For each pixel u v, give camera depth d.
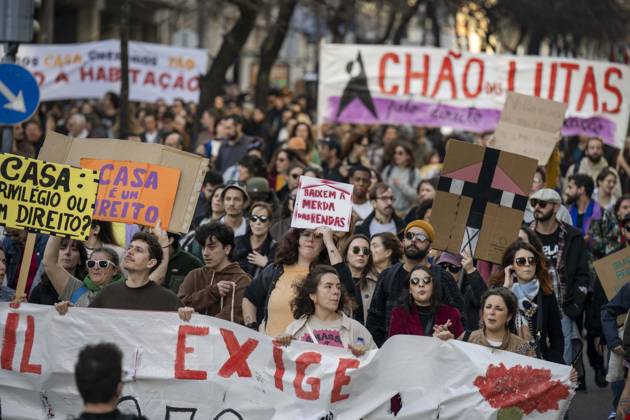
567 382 12.18
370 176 20.69
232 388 12.41
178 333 12.43
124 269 14.23
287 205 18.95
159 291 12.99
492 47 51.81
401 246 15.72
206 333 12.44
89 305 13.11
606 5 51.41
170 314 12.44
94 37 62.19
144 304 12.88
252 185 19.81
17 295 13.33
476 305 15.14
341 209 14.34
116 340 12.43
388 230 18.53
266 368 12.41
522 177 15.84
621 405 13.66
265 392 12.39
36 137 27.81
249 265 16.97
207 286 14.58
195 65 36.97
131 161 14.70
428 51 27.06
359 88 27.11
